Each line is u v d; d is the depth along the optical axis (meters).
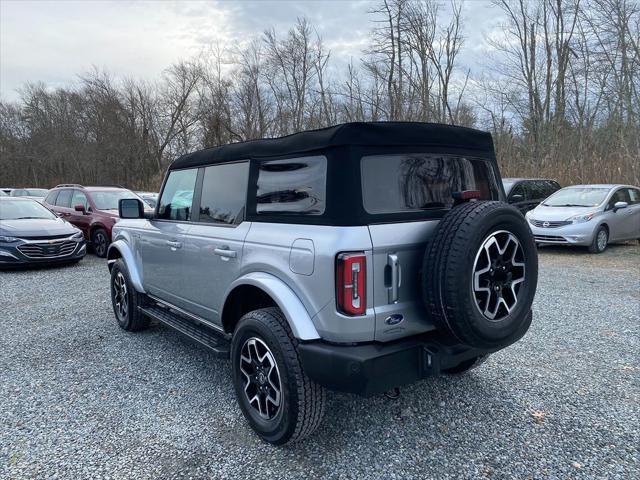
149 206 13.48
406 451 2.78
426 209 2.82
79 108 37.97
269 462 2.70
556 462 2.63
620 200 10.97
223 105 32.53
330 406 3.34
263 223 3.04
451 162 3.03
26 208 10.37
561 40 20.64
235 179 3.39
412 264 2.64
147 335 5.11
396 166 2.72
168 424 3.16
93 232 11.08
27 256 8.95
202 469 2.64
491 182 3.32
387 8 23.14
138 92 36.44
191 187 3.98
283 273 2.76
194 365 4.20
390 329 2.57
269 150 3.06
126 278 4.98
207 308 3.67
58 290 7.48
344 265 2.42
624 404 3.29
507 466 2.61
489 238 2.50
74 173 39.12
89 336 5.08
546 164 16.86
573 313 5.57
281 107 30.89
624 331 4.88
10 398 3.58
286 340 2.70
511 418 3.13
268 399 2.84
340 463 2.67
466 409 3.26
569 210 10.52
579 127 19.31
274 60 30.38
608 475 2.51
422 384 3.66
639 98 16.98
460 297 2.39
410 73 23.45
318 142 2.66
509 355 4.25
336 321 2.47
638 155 14.05
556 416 3.15
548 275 7.95
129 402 3.49
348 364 2.44
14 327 5.46
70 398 3.56
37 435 3.04
